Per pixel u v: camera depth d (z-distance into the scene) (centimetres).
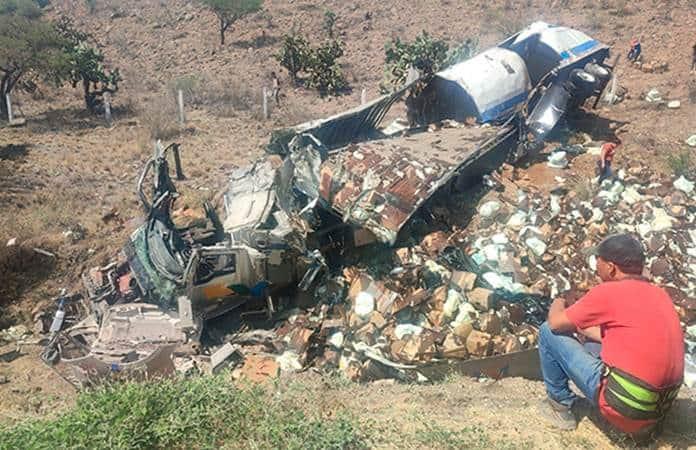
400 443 435
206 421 428
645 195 967
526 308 761
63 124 2009
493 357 688
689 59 1880
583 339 453
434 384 648
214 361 802
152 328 845
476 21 2552
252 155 1641
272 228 925
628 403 389
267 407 454
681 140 1290
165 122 1903
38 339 973
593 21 2275
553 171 1046
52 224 1248
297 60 2347
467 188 985
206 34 2900
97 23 3150
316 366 795
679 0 2361
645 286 400
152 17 3134
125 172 1570
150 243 937
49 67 2088
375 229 848
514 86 1195
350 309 824
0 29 2150
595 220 895
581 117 1338
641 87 1698
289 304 944
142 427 413
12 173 1508
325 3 3058
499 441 436
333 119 1084
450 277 802
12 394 786
